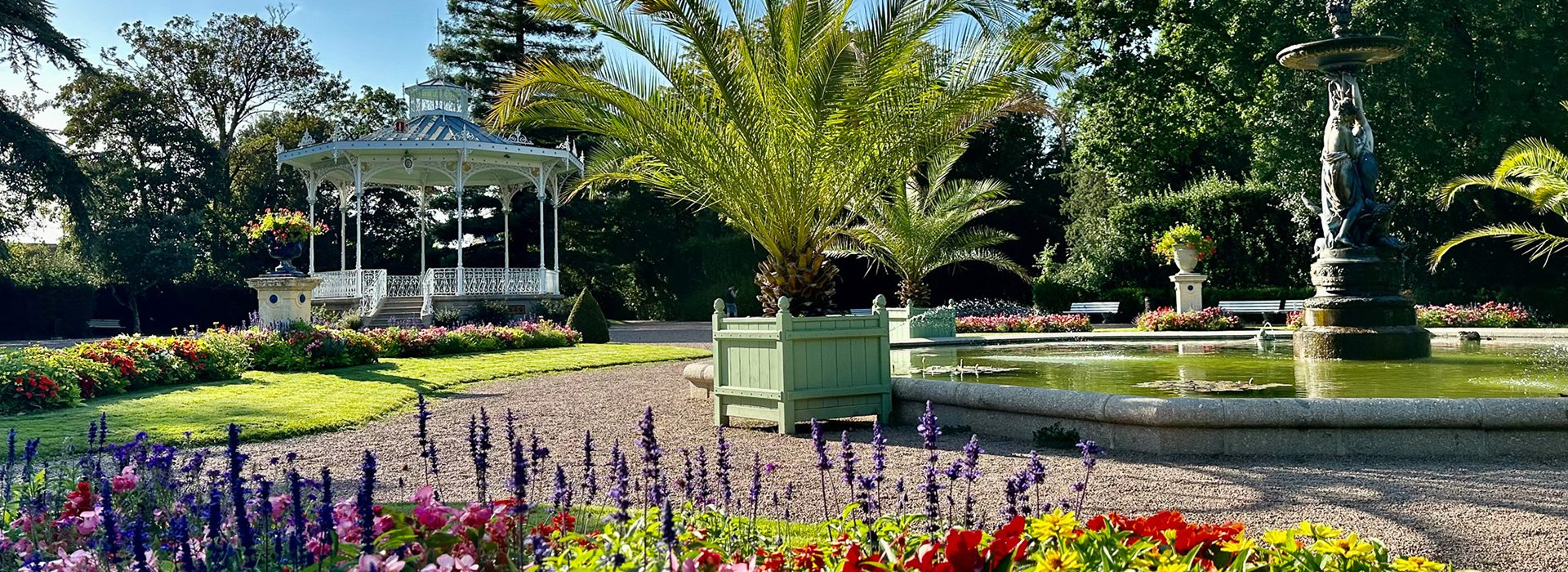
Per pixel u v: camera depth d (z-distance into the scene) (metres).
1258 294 24.56
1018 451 6.43
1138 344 13.51
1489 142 19.86
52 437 7.43
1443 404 5.76
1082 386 7.69
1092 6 22.00
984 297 35.34
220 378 12.38
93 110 35.38
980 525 4.07
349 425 8.34
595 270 35.69
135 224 34.03
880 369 7.88
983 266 35.09
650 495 3.71
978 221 34.00
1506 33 20.14
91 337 30.72
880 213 19.89
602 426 8.12
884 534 3.11
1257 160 22.47
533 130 34.25
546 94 9.84
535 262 36.53
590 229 35.94
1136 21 22.09
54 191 30.09
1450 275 23.95
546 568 2.50
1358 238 9.75
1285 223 25.52
